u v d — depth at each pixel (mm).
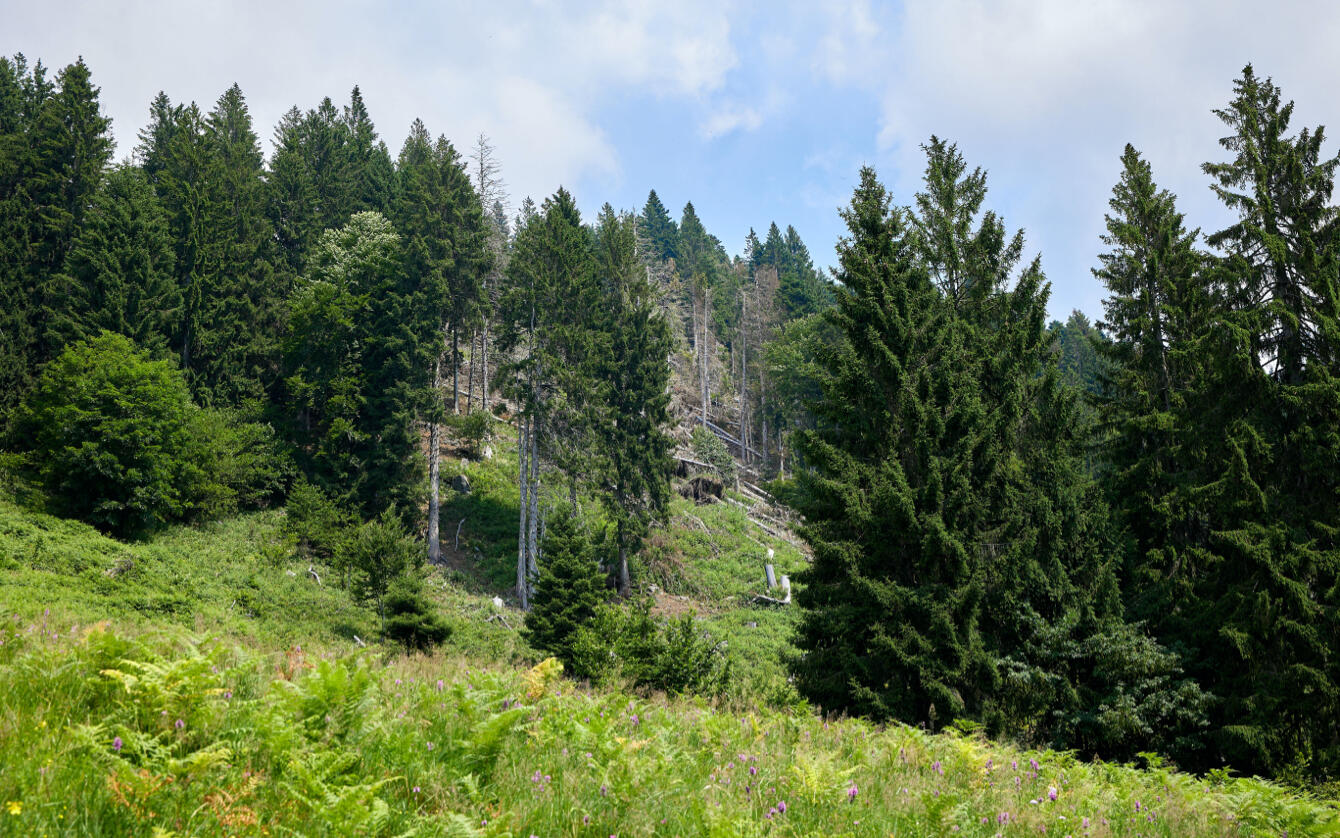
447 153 55656
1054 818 6773
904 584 18672
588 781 5266
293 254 59688
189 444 38938
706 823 4711
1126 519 21797
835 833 5180
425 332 47469
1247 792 9133
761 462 78562
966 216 24781
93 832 3350
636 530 42781
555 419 44219
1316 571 18031
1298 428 19281
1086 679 17750
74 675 5387
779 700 16953
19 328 41094
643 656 21391
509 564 43375
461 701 6711
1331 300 19891
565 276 46469
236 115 73812
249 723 5059
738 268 118312
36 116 52156
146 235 45625
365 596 30266
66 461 34406
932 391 19562
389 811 4008
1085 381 78250
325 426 46969
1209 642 18422
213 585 30484
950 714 16719
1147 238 24797
